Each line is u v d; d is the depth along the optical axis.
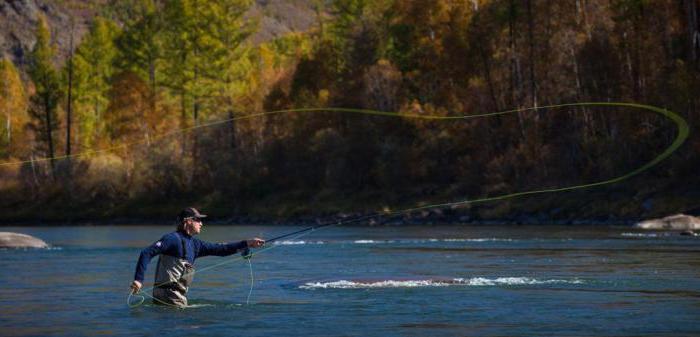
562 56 153.38
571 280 37.16
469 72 181.50
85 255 62.97
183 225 29.44
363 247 68.69
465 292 32.91
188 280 29.34
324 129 191.12
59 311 28.31
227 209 193.75
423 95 192.12
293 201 185.75
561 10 161.12
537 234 89.19
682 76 126.44
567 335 22.88
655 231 91.69
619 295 31.59
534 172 149.00
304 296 32.06
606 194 130.38
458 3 185.12
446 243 73.75
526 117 160.00
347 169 180.38
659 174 130.88
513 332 23.39
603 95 148.25
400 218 151.75
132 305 29.77
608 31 149.38
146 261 28.38
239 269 45.91
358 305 29.20
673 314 26.56
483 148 165.50
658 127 132.88
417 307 28.61
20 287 36.59
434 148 170.62
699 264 45.88
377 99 182.88
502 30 173.88
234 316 26.78
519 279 37.53
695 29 136.62
